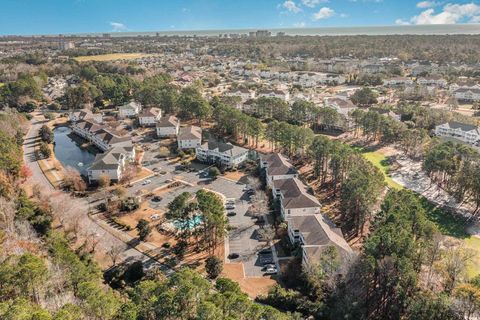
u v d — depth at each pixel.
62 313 47.56
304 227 87.75
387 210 85.38
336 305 64.62
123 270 78.06
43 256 72.50
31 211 92.75
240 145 161.62
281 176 117.00
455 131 161.50
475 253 79.62
